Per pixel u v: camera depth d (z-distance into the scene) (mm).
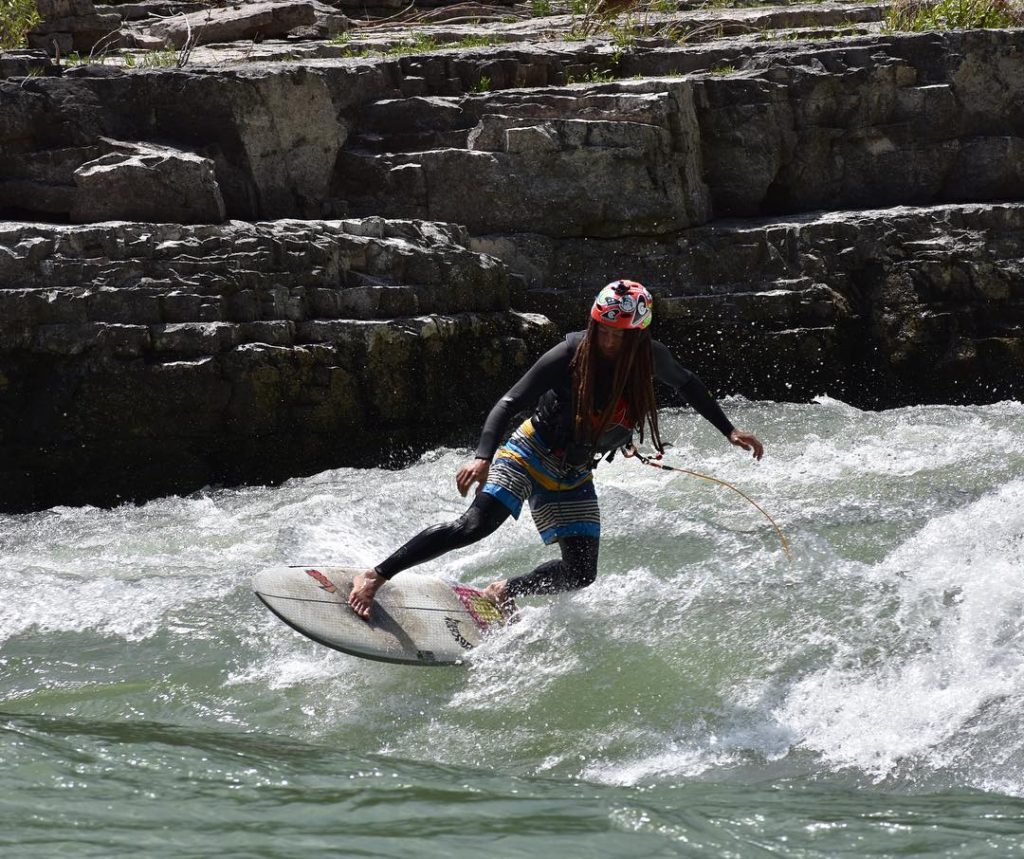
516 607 19188
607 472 28938
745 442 18812
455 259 35906
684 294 39781
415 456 33812
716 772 14445
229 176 37875
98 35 51188
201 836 11672
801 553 21312
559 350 18109
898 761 14352
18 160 35781
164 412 30719
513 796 13133
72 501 30828
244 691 17453
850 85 42812
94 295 30734
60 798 12570
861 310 39438
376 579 17641
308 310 32906
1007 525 21328
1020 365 38344
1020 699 15203
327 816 12336
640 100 39750
